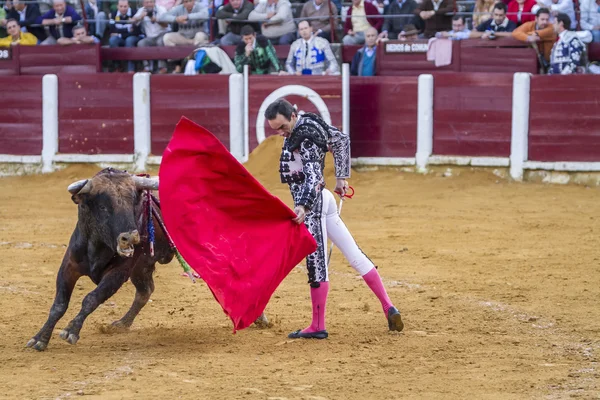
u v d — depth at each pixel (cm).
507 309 1656
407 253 2264
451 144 3578
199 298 1800
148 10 3947
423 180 3481
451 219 2775
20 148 3928
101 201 1292
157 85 3791
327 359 1307
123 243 1283
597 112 3388
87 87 3847
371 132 3656
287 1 3819
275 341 1426
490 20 3634
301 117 1391
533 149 3475
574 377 1209
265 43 3734
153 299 1789
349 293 1817
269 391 1139
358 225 2706
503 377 1209
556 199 3120
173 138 1338
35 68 3969
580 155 3419
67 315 1645
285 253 1361
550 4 3578
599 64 3581
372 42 3666
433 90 3584
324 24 3784
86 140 3869
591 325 1528
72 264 1368
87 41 3912
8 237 2538
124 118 3828
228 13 3812
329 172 3444
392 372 1234
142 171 3806
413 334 1466
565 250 2278
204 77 3738
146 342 1426
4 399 1113
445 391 1142
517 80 3456
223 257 1327
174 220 1329
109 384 1177
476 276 1978
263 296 1344
